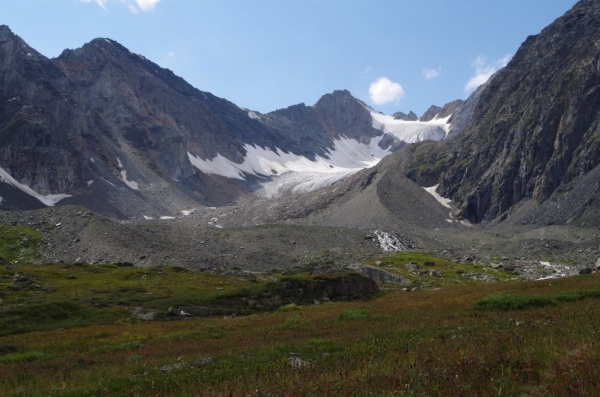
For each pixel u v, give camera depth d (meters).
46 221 132.88
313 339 27.73
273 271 110.94
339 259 139.25
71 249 118.81
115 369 25.02
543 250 156.00
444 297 50.75
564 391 13.86
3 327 47.97
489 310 34.41
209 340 33.81
